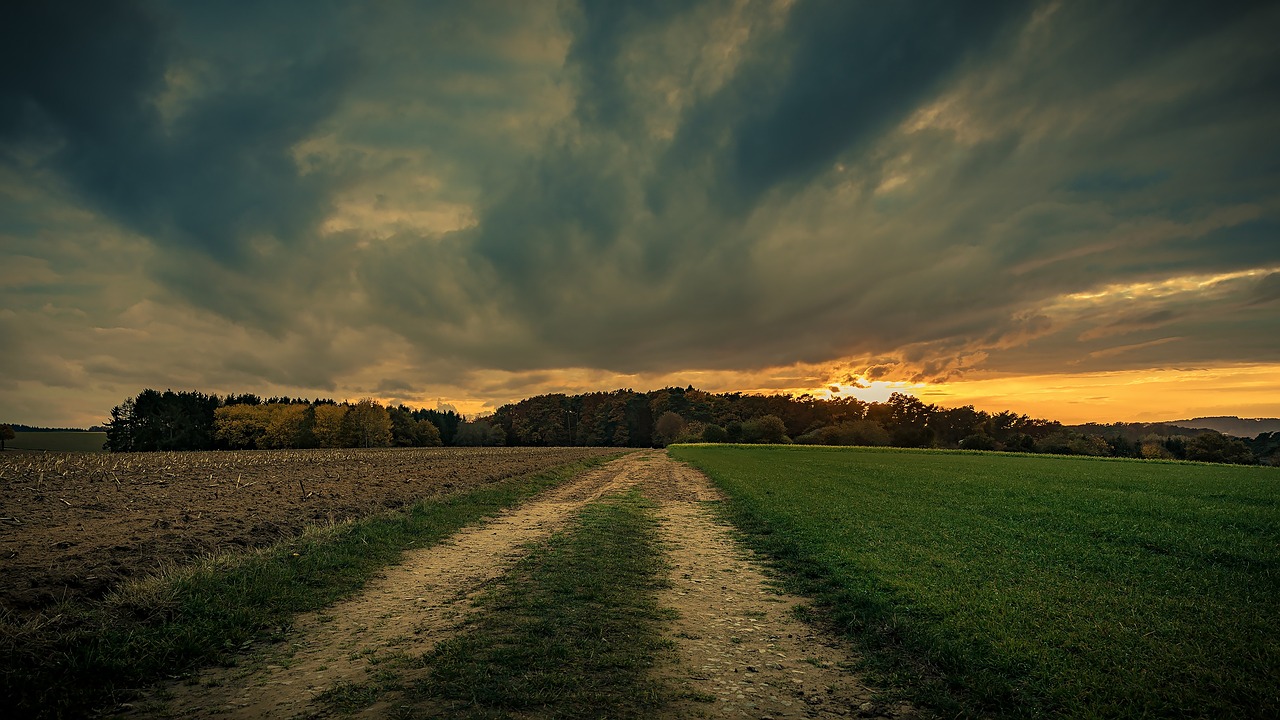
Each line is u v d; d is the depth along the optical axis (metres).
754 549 15.59
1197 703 6.16
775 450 84.31
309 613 9.85
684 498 27.62
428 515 19.86
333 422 118.38
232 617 9.02
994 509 21.25
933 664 7.58
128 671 7.12
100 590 9.95
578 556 13.90
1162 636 8.16
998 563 12.73
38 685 6.55
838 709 6.43
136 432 111.88
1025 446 111.12
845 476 37.16
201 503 21.73
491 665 7.37
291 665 7.57
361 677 7.10
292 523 17.62
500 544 16.02
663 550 15.33
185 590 9.98
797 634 8.94
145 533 15.23
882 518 19.19
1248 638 8.05
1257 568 12.45
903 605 9.73
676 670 7.43
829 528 17.33
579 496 28.72
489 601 10.21
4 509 19.70
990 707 6.42
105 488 27.20
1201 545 14.56
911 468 45.12
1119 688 6.50
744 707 6.43
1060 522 18.31
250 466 44.03
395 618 9.52
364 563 13.15
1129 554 13.69
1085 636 8.06
